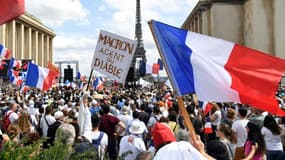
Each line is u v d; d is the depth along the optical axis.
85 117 10.71
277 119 13.12
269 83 6.64
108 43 11.46
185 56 6.77
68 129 7.84
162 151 4.07
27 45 98.00
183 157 3.98
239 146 10.91
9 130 10.20
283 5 63.97
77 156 5.62
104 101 19.67
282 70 6.69
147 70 46.19
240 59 6.75
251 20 68.31
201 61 6.73
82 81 48.25
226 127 9.43
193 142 5.64
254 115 13.34
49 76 20.47
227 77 6.71
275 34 64.31
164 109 16.28
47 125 13.84
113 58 11.38
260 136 8.75
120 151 9.97
